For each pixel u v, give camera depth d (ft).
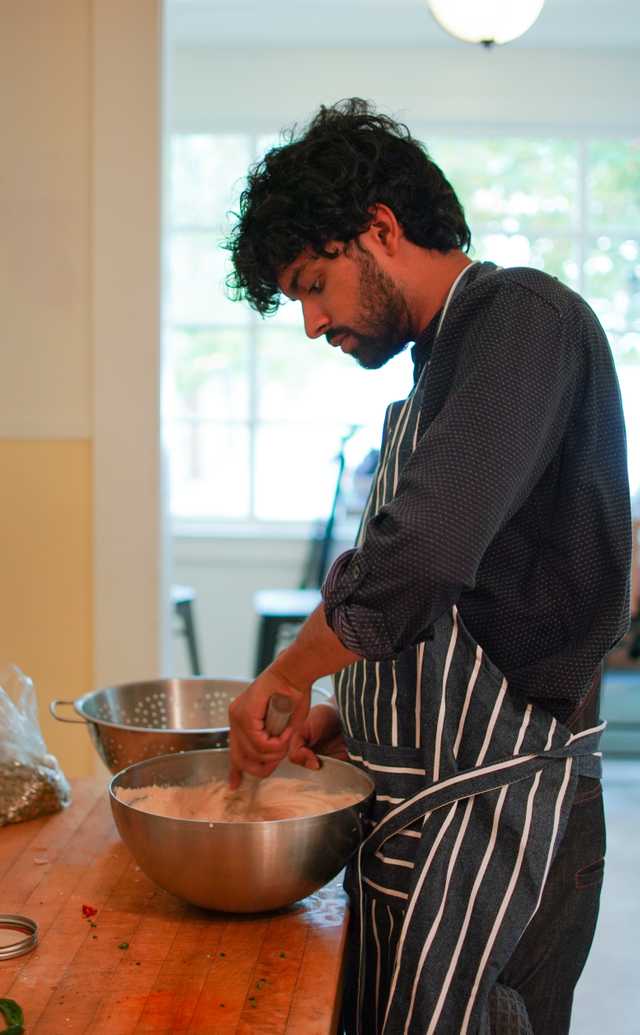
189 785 4.32
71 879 4.03
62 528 8.48
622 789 13.43
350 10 15.11
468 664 3.62
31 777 4.61
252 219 3.77
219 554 16.83
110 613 8.48
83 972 3.34
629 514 3.59
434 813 3.59
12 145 8.24
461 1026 3.43
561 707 3.67
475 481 3.19
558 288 3.52
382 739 3.78
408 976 3.46
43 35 8.18
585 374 3.50
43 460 8.44
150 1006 3.14
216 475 17.11
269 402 16.96
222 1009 3.13
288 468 17.02
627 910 10.11
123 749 4.63
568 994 3.85
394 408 4.21
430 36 15.85
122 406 8.36
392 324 3.84
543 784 3.61
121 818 3.69
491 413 3.26
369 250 3.72
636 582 15.42
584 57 16.19
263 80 16.29
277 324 16.84
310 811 4.02
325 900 3.92
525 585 3.62
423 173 3.73
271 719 3.65
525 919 3.51
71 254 8.30
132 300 8.30
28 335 8.34
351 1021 4.06
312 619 3.50
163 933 3.61
